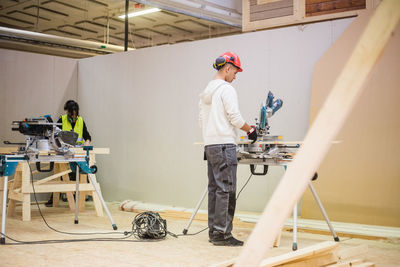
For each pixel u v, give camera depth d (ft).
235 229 13.55
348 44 13.98
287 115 15.21
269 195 15.53
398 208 12.82
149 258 9.43
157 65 18.78
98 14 31.78
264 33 15.84
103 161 20.48
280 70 15.44
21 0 28.63
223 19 29.71
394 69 13.17
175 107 18.12
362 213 13.34
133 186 19.33
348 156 13.74
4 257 9.38
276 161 11.21
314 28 14.83
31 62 20.44
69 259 9.28
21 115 20.10
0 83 19.54
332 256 8.63
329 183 13.97
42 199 20.17
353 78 1.71
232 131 10.97
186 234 12.45
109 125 20.40
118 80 20.17
